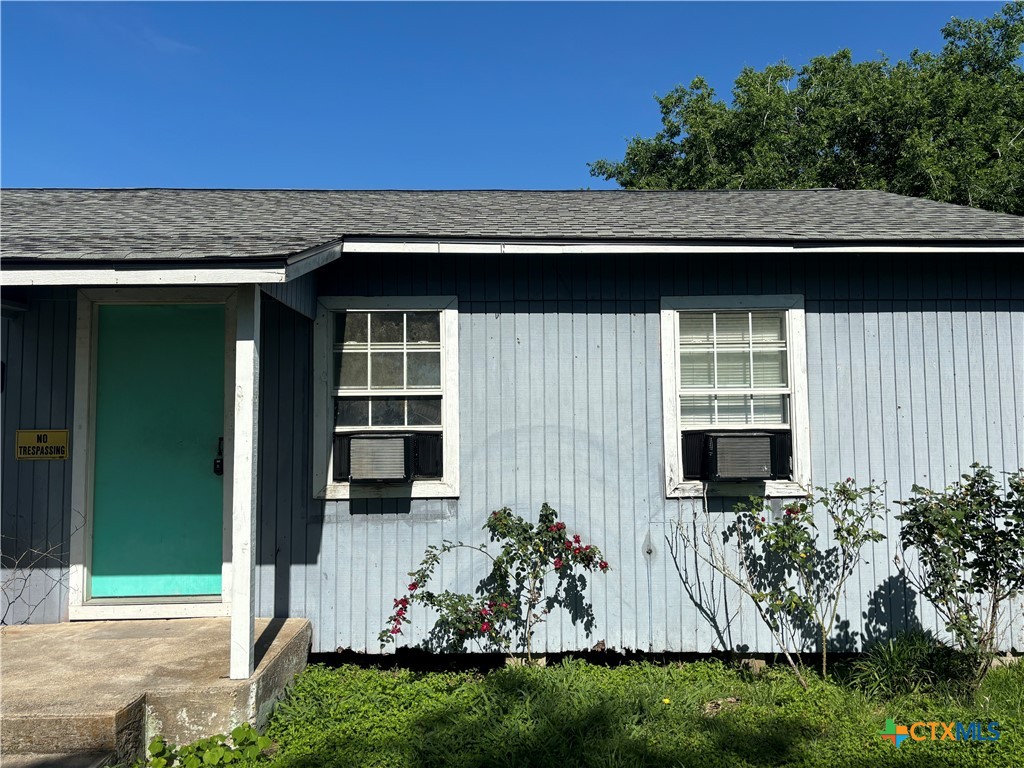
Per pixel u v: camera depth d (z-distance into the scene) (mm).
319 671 4539
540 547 4684
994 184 15383
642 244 4773
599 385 5098
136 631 4621
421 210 5844
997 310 5145
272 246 3975
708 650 4918
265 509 4965
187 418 5113
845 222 5309
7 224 4965
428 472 5031
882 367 5094
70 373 5000
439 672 4777
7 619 4793
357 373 5074
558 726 3771
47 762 3158
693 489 5008
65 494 4934
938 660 4309
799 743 3623
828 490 4980
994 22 19469
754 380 5133
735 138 18984
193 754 3432
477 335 5113
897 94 17219
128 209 5801
